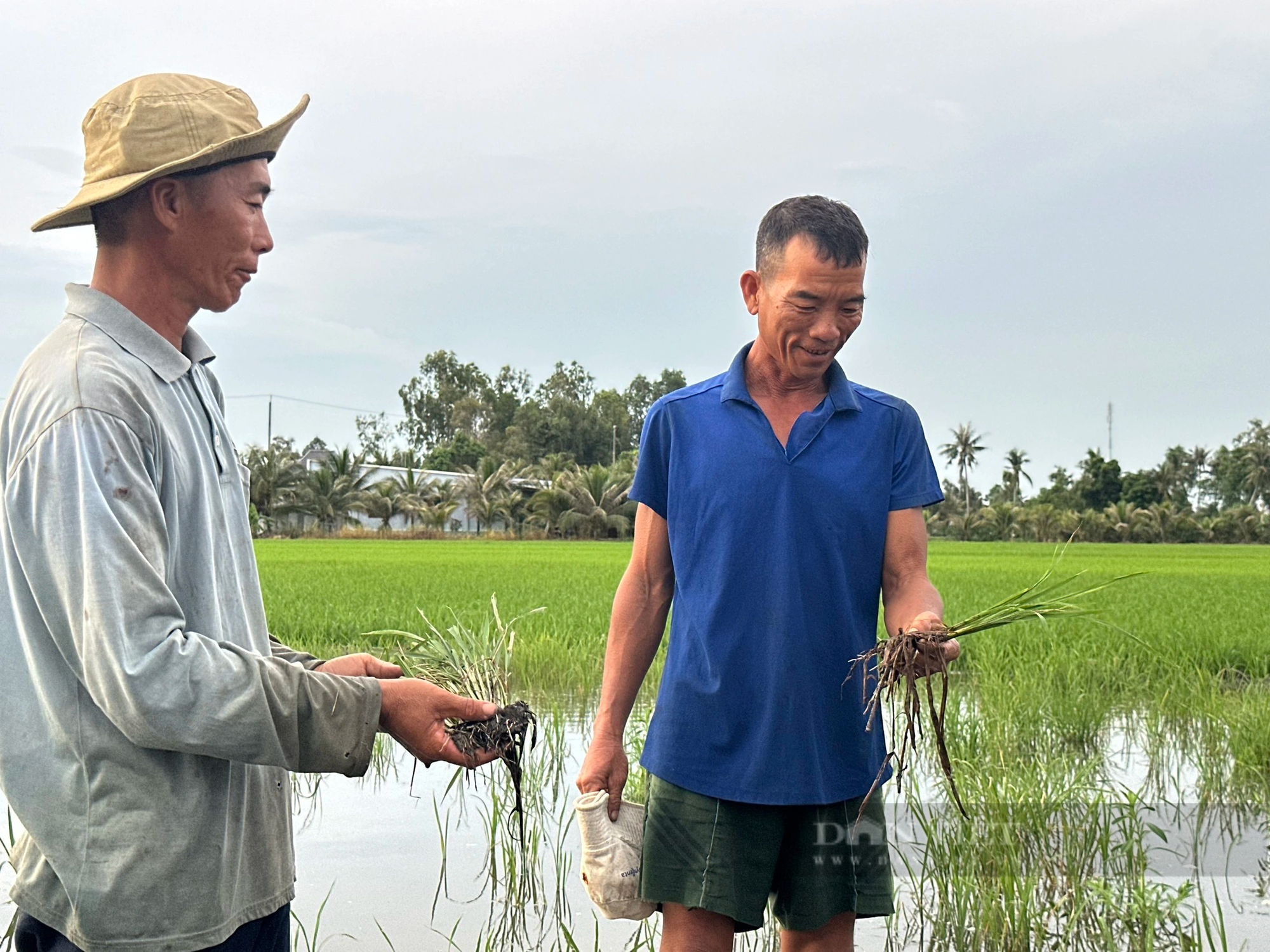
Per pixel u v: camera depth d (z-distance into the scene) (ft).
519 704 8.38
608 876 8.82
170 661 5.99
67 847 6.28
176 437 6.66
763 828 8.56
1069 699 25.38
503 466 194.80
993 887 13.99
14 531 6.26
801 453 8.57
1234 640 35.63
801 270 8.02
